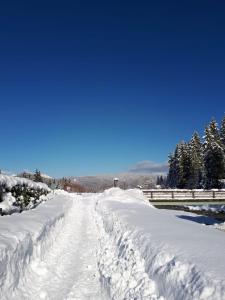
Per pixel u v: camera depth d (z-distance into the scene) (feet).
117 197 96.27
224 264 18.37
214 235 28.76
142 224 37.83
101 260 34.50
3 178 49.67
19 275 24.79
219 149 193.77
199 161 235.61
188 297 16.16
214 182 193.26
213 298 14.75
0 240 24.71
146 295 20.47
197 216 67.67
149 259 23.79
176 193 111.55
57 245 41.55
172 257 21.35
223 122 216.54
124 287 23.99
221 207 92.89
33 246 30.35
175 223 39.19
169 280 19.08
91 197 157.07
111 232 45.37
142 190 111.14
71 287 27.32
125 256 29.48
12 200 50.52
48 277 28.73
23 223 35.37
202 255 20.54
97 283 28.43
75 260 36.27
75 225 64.75
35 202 64.54
